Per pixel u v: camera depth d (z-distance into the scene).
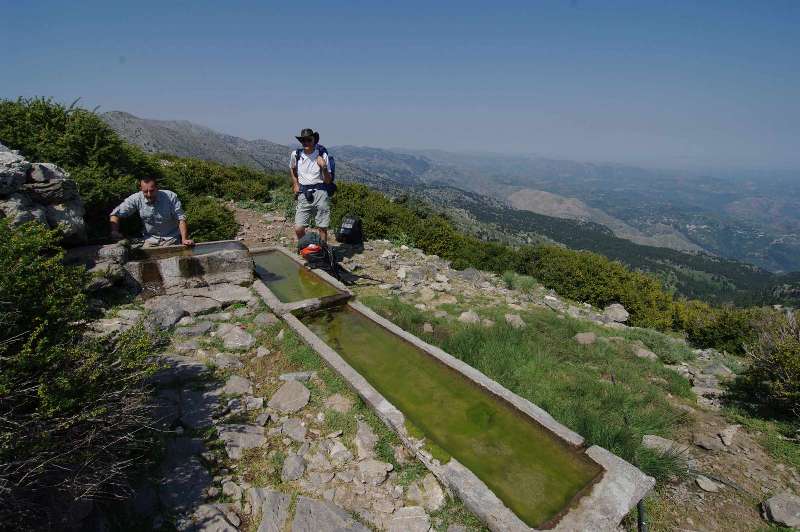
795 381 5.34
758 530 3.54
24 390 2.34
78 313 2.95
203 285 6.25
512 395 4.29
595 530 2.86
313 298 6.25
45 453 2.34
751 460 4.46
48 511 2.41
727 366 7.77
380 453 3.59
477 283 9.70
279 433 3.71
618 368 6.24
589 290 12.62
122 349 3.00
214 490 3.04
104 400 2.70
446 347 5.91
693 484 4.05
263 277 7.34
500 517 2.92
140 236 7.83
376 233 11.95
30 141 7.45
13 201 4.98
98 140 8.16
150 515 2.78
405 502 3.18
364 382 4.30
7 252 2.74
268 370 4.61
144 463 3.04
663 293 13.29
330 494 3.17
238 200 14.16
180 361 4.47
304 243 7.83
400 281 8.45
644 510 3.46
